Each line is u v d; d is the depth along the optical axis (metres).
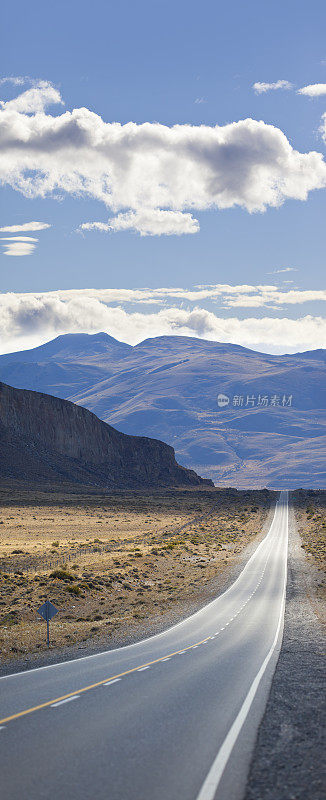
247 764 12.41
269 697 18.95
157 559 96.50
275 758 12.74
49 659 29.80
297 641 33.53
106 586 67.00
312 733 14.48
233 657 28.22
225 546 118.88
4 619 45.31
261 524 163.38
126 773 11.88
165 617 47.38
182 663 26.59
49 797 10.64
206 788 11.10
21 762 12.52
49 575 70.12
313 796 10.65
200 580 74.81
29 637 37.84
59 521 152.25
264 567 87.75
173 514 186.00
